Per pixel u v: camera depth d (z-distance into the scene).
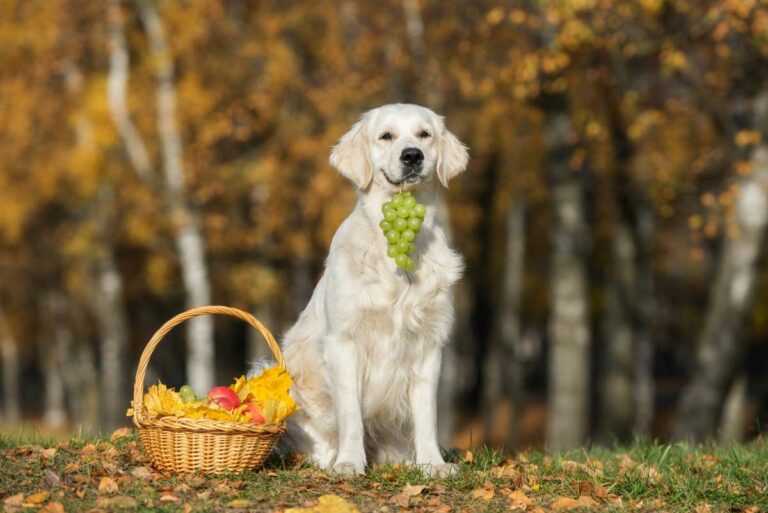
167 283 22.98
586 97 15.22
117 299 22.97
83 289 25.30
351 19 18.41
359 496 5.17
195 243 19.30
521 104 15.89
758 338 25.05
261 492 5.11
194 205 19.80
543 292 26.17
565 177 16.48
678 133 16.27
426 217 5.98
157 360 32.38
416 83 17.62
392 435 6.29
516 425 22.16
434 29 16.67
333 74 18.70
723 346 13.91
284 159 20.00
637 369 24.81
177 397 5.41
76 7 19.61
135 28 20.98
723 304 13.84
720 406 14.15
